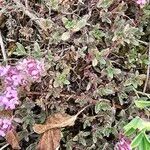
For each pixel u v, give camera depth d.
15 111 0.18
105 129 0.18
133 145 0.16
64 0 0.18
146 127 0.16
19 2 0.19
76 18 0.18
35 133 0.19
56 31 0.18
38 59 0.18
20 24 0.19
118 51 0.19
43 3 0.19
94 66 0.18
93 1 0.18
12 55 0.19
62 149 0.19
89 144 0.19
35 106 0.19
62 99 0.18
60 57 0.18
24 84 0.17
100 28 0.19
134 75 0.18
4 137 0.18
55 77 0.18
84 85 0.19
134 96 0.19
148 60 0.19
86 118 0.18
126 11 0.19
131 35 0.18
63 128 0.18
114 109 0.18
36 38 0.19
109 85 0.18
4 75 0.17
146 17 0.19
